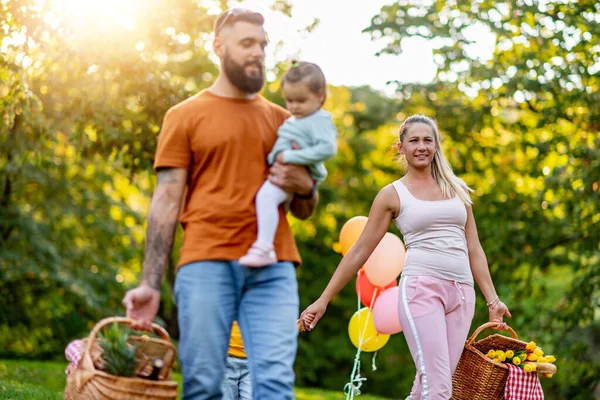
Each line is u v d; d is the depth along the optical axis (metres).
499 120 13.95
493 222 14.30
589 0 11.55
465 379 5.27
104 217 16.47
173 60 12.81
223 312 3.53
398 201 5.21
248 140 3.61
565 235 14.07
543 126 12.47
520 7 11.98
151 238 3.55
